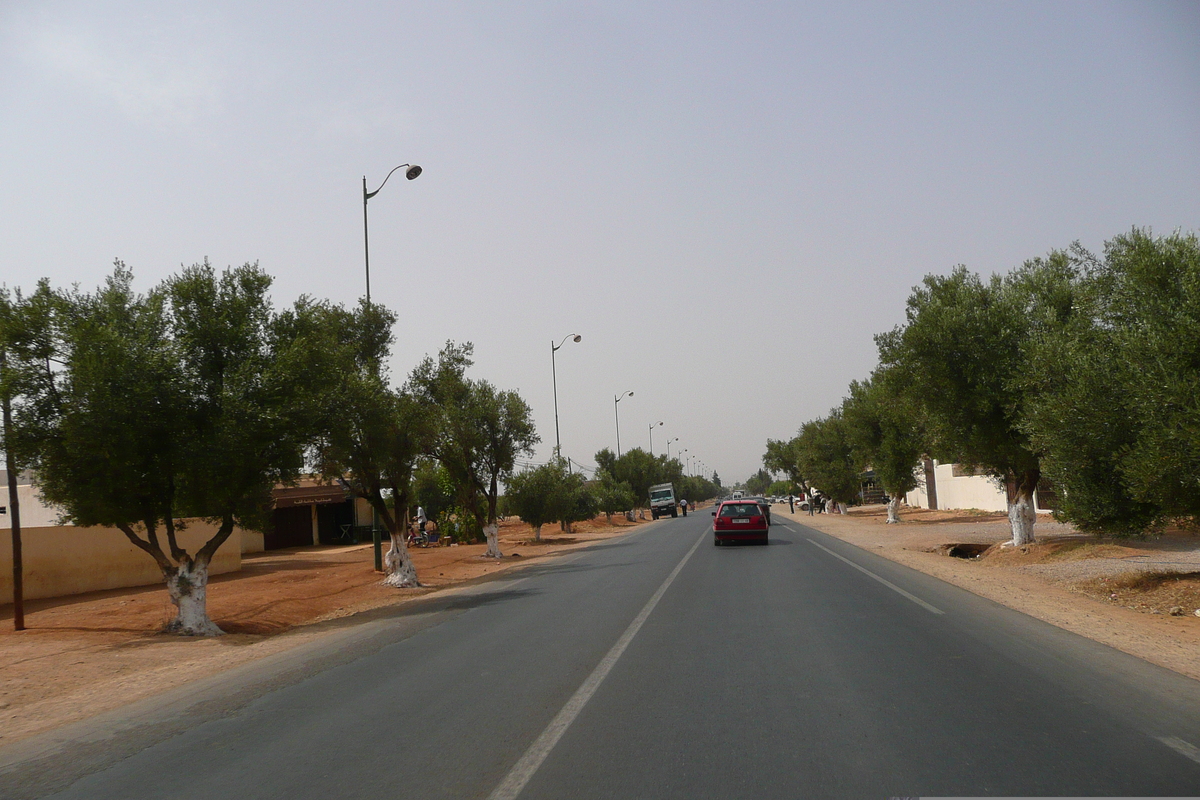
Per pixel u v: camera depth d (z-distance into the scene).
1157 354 10.89
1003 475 22.19
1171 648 8.70
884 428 39.41
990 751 5.24
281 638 13.02
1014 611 11.54
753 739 5.65
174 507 14.37
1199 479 10.28
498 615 13.16
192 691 8.66
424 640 10.98
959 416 19.98
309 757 5.72
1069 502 13.20
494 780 5.01
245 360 14.47
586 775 5.03
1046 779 4.71
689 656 8.70
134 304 14.24
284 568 28.73
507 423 31.00
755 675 7.65
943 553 23.95
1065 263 19.38
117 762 5.96
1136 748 5.24
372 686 8.07
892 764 5.04
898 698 6.65
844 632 9.89
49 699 9.05
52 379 13.33
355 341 22.69
